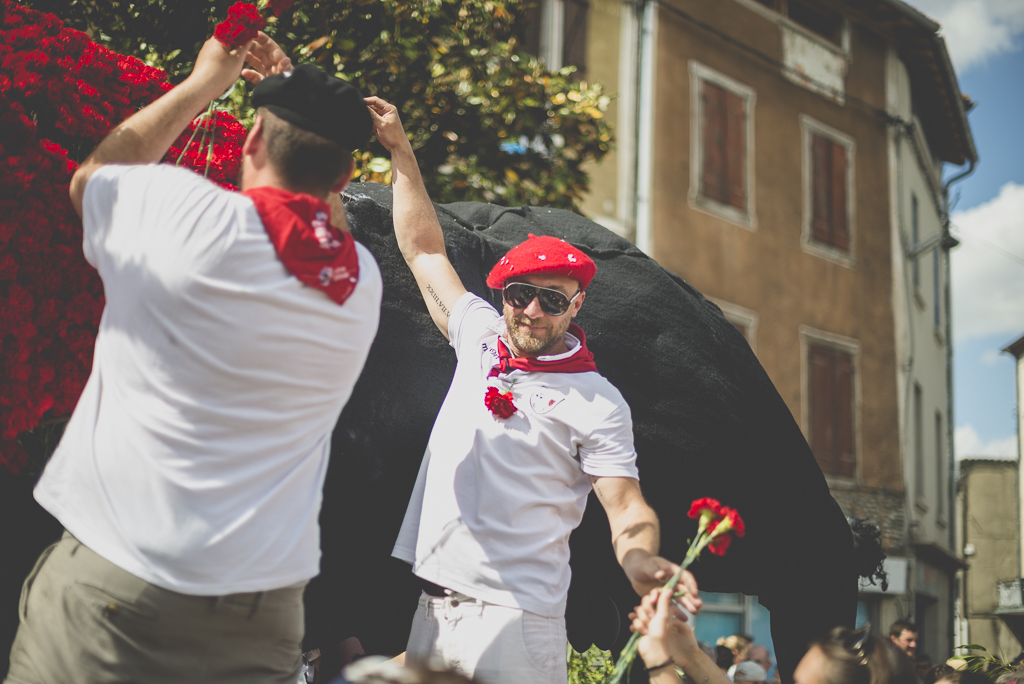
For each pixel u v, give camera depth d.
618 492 2.29
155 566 1.70
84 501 1.75
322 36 5.46
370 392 2.71
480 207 3.42
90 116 2.45
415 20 5.74
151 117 2.04
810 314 14.23
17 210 2.26
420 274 2.73
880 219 15.46
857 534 4.09
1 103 2.29
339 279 1.85
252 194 1.83
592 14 12.59
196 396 1.73
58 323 2.32
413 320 2.85
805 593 3.32
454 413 2.46
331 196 2.25
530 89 6.91
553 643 2.29
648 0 12.95
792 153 14.38
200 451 1.73
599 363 3.09
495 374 2.43
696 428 3.13
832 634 2.38
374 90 6.03
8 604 2.39
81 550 1.76
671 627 2.23
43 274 2.30
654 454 3.06
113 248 1.78
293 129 1.89
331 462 2.62
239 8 2.07
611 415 2.34
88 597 1.72
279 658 1.87
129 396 1.74
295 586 1.88
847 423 14.44
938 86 16.75
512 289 2.40
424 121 6.46
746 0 14.03
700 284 13.02
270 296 1.76
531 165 7.07
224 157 2.66
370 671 1.56
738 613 12.61
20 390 2.26
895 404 15.16
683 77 13.20
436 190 6.51
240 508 1.76
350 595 2.72
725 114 13.61
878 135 15.62
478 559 2.27
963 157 18.70
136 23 4.71
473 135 6.68
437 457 2.41
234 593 1.76
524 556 2.27
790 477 3.33
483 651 2.23
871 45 15.71
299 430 1.84
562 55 12.24
